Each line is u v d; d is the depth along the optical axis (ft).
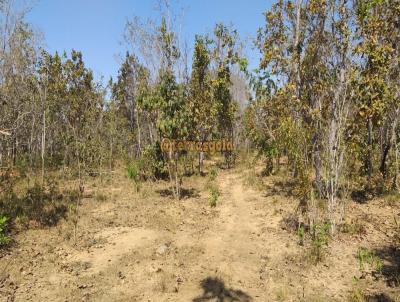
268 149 58.75
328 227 28.66
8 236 29.14
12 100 54.03
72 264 24.98
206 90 70.23
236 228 33.58
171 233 31.83
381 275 22.99
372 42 31.32
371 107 31.37
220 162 85.66
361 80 31.35
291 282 22.49
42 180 50.42
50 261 25.25
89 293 21.06
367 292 20.90
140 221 35.14
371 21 31.35
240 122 95.09
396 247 27.61
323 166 34.45
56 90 62.69
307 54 35.68
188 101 64.28
